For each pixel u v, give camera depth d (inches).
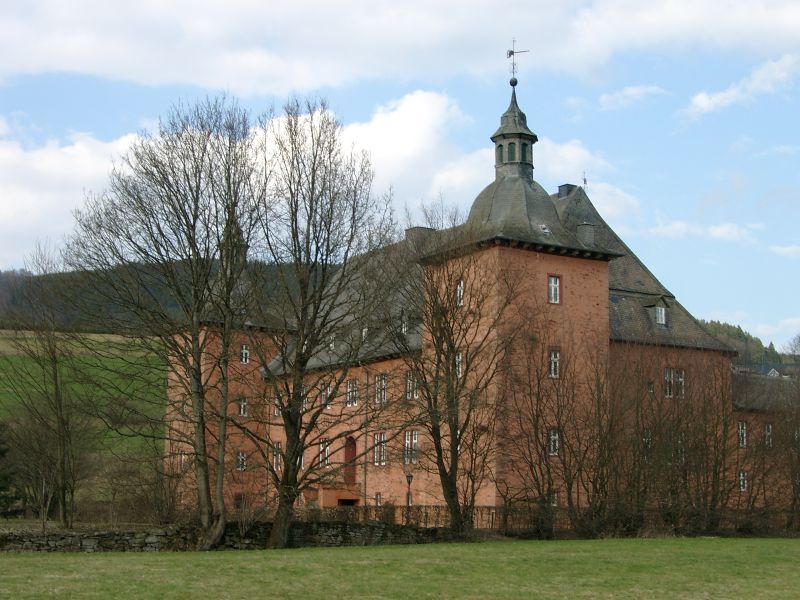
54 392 1888.5
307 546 1350.9
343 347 1736.0
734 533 1823.3
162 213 1328.7
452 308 1684.3
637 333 2242.9
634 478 1738.4
